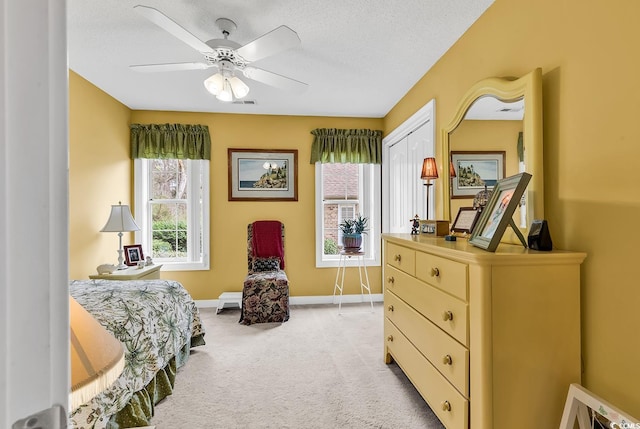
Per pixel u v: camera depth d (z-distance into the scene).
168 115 4.02
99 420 1.49
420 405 1.98
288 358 2.63
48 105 0.37
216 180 4.10
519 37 1.78
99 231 3.32
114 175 3.60
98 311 1.77
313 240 4.25
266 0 1.93
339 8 2.01
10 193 0.35
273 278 3.54
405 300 2.12
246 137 4.14
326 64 2.78
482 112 2.05
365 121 4.31
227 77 2.20
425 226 2.47
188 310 2.58
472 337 1.39
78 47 2.49
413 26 2.22
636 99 1.18
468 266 1.42
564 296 1.37
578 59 1.42
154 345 1.96
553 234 1.56
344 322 3.50
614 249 1.27
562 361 1.37
